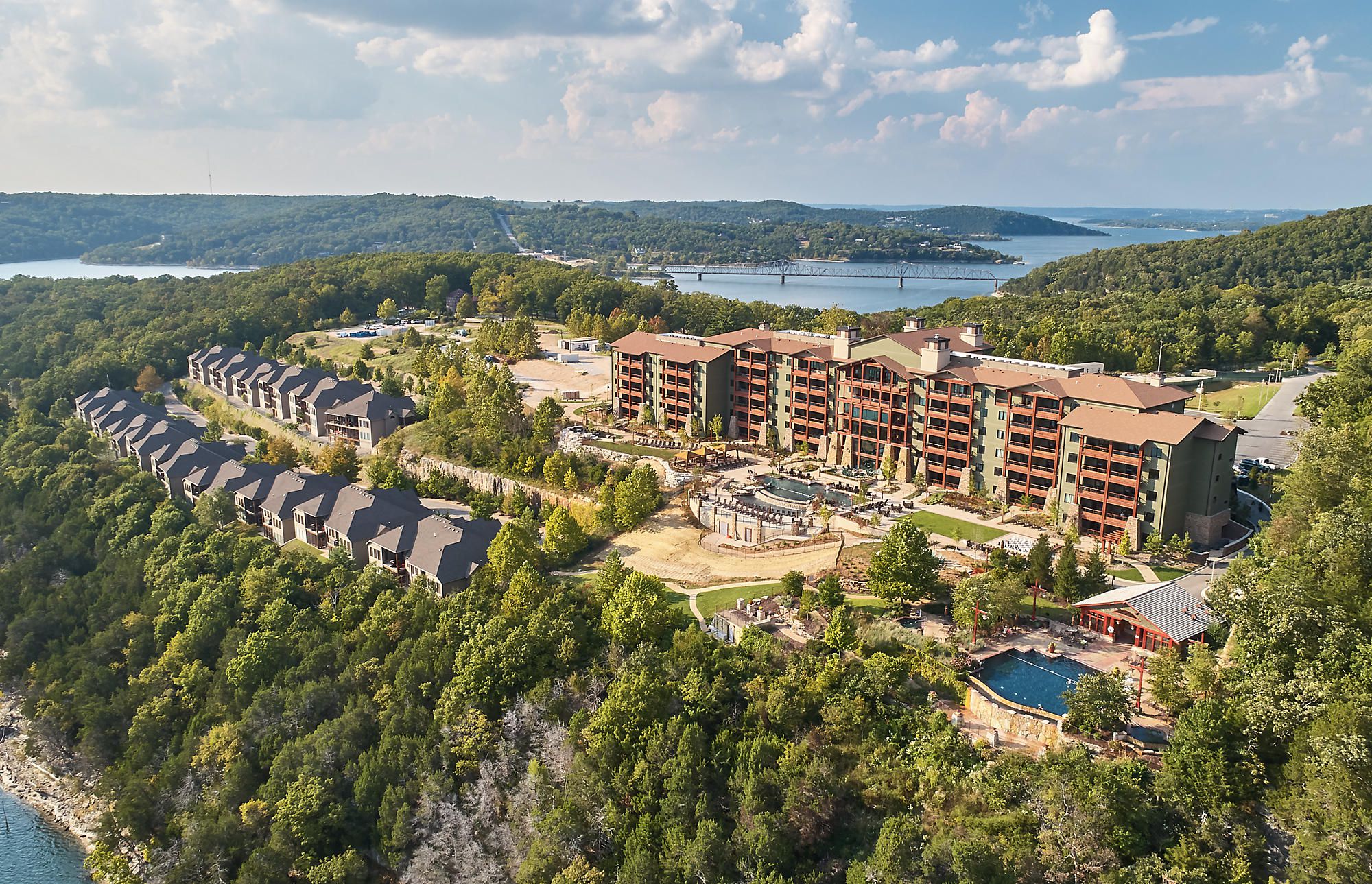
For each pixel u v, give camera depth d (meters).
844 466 155.25
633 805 82.00
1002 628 92.44
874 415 150.50
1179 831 63.91
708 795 79.25
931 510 132.75
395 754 93.75
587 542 131.25
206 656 119.44
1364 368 138.00
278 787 95.38
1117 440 117.31
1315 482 88.88
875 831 71.69
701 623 103.81
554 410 172.25
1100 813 63.59
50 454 177.38
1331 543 73.62
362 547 135.38
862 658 88.06
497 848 84.69
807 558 118.56
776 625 99.19
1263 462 145.88
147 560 138.38
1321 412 136.62
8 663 131.00
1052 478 128.12
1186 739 66.75
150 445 181.50
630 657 93.94
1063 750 71.56
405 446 179.50
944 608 99.19
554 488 148.88
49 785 113.25
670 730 82.44
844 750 78.56
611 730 85.81
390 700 99.94
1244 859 61.16
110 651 125.88
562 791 85.25
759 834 72.44
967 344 154.88
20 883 97.50
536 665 96.75
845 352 156.12
